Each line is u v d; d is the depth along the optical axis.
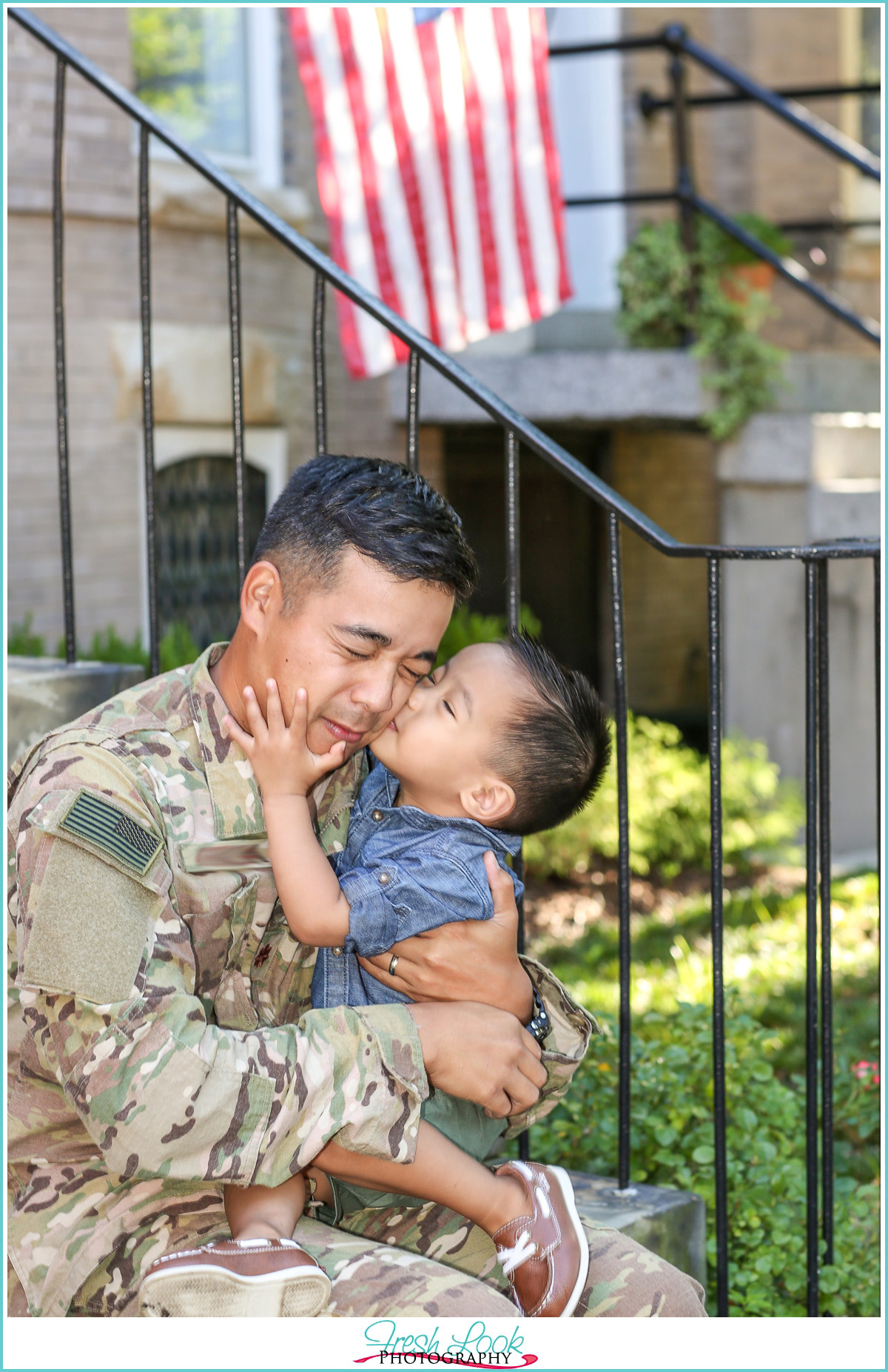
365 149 4.30
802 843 5.86
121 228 5.39
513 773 1.93
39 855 1.60
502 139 4.45
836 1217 2.67
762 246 5.91
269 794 1.73
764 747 5.84
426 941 1.79
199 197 5.62
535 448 2.34
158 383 5.48
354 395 6.63
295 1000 1.89
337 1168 1.71
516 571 2.41
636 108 8.09
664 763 5.75
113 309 5.37
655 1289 1.78
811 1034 2.42
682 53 6.07
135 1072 1.55
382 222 4.33
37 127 5.07
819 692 2.45
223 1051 1.59
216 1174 1.57
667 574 8.80
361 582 1.68
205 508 5.86
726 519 6.15
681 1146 2.69
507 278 4.48
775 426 5.95
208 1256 1.56
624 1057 2.38
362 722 1.74
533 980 1.98
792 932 4.66
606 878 5.50
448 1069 1.73
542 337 7.55
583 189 8.24
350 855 1.93
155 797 1.69
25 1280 1.67
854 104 8.97
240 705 1.79
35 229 5.10
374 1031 1.68
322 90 4.24
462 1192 1.73
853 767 5.94
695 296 6.00
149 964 1.60
